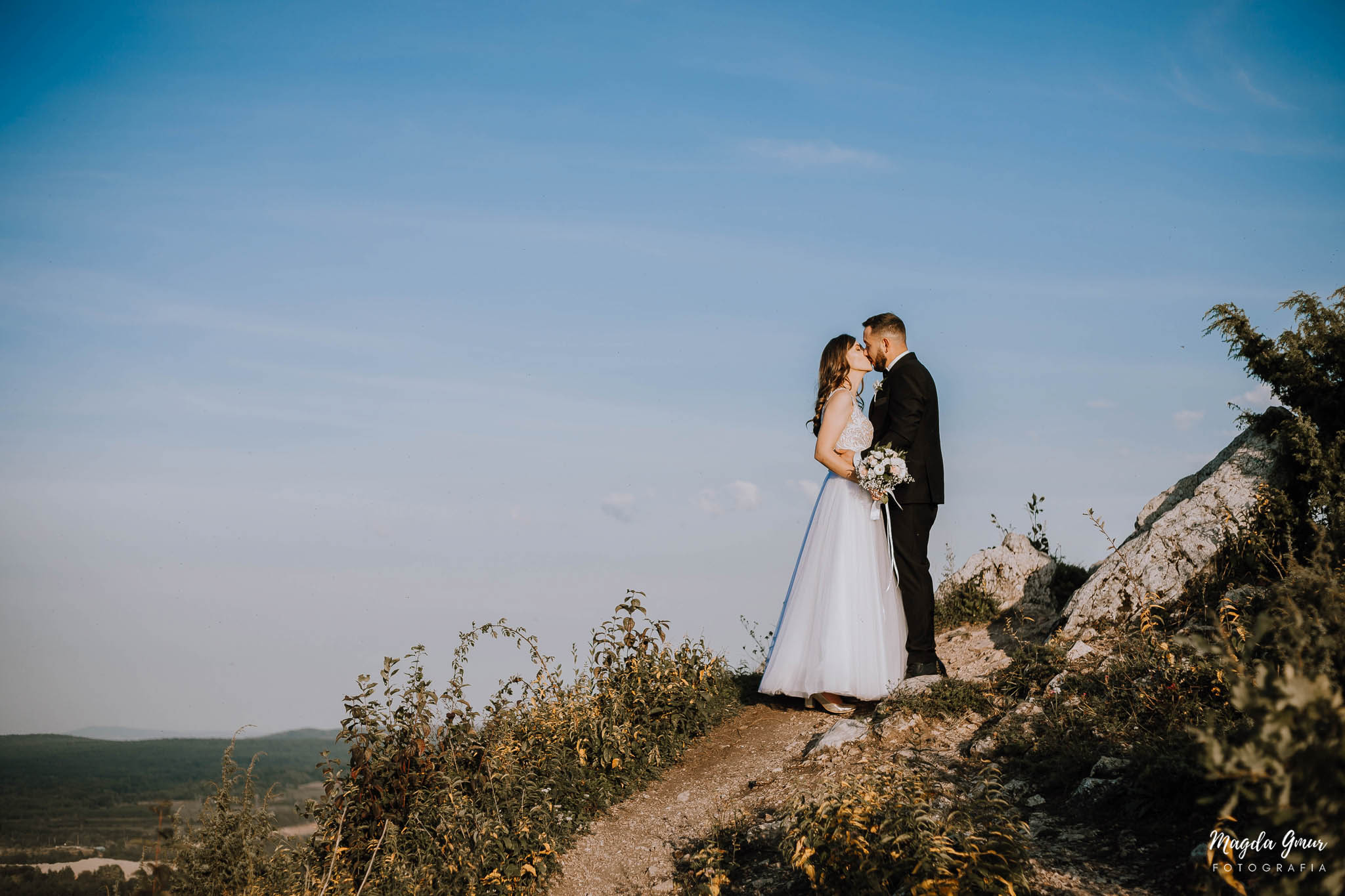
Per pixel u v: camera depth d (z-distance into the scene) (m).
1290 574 5.06
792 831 4.55
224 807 5.84
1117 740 5.25
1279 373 6.62
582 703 7.29
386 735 6.39
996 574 9.48
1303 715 2.57
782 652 7.66
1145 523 8.23
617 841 6.08
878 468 7.23
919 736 6.27
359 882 5.76
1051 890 3.92
